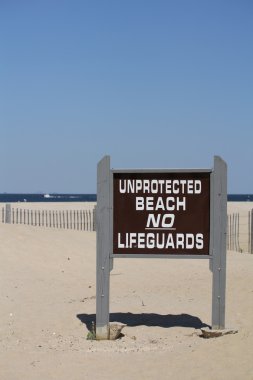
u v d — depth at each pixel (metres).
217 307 10.10
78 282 16.88
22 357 8.95
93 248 22.36
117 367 8.32
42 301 13.73
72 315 12.12
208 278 16.97
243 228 36.50
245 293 13.69
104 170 10.17
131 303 13.39
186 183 10.06
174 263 20.48
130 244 10.16
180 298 13.95
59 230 24.89
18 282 16.33
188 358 8.51
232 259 21.77
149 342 9.91
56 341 10.09
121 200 10.18
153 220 10.13
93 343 9.90
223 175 9.93
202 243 10.06
